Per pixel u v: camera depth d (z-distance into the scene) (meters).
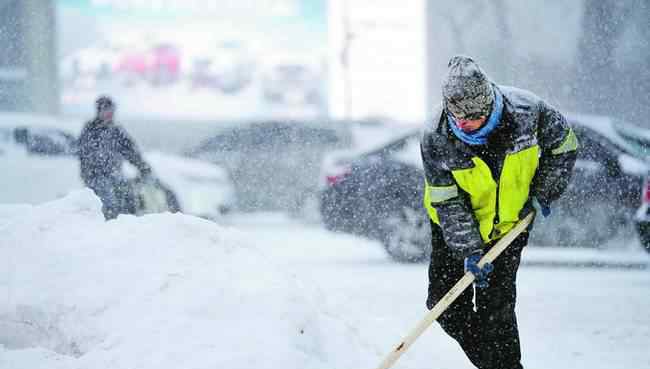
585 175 29.39
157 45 83.31
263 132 41.38
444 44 70.62
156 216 13.67
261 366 11.05
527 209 12.37
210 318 11.81
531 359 16.11
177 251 12.96
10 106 67.19
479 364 12.95
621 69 63.22
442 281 12.90
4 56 67.31
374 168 29.23
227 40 86.12
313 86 83.50
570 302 22.09
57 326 12.05
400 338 15.06
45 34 68.69
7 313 12.16
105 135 25.70
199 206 33.44
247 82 85.62
